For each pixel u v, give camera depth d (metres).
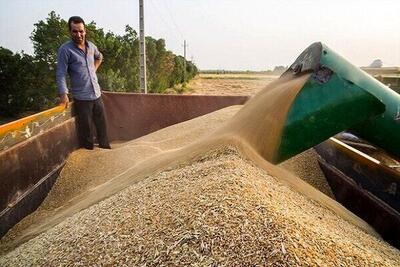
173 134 5.46
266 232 1.68
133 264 1.69
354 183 3.21
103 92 6.45
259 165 2.62
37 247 2.37
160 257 1.66
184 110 6.62
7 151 3.28
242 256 1.56
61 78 4.97
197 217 1.82
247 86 40.19
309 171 3.85
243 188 2.06
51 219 3.24
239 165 2.46
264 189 2.19
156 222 1.94
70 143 4.95
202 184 2.20
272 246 1.59
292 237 1.67
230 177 2.20
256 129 3.01
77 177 4.44
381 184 2.81
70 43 5.19
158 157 3.99
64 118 4.84
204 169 2.49
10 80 12.53
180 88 32.84
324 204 2.55
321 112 2.64
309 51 2.96
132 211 2.20
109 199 2.71
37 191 3.82
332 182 3.64
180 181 2.43
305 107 2.66
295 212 2.03
